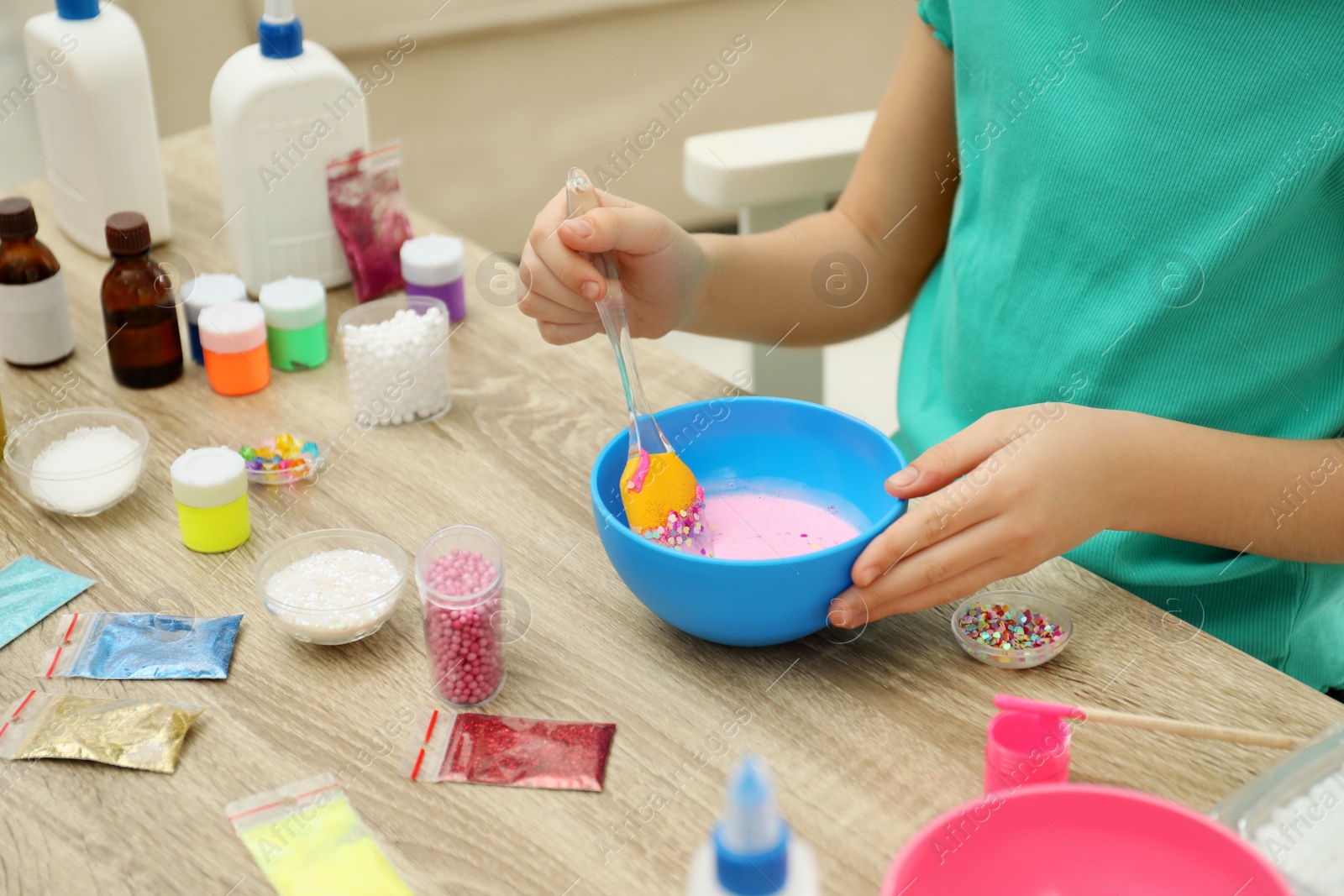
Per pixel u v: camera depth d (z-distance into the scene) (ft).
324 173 4.09
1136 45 3.15
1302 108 2.97
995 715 2.37
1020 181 3.47
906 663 2.69
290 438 3.37
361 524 3.14
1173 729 2.32
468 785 2.38
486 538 2.66
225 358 3.70
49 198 4.82
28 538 3.10
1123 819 2.01
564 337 3.42
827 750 2.45
